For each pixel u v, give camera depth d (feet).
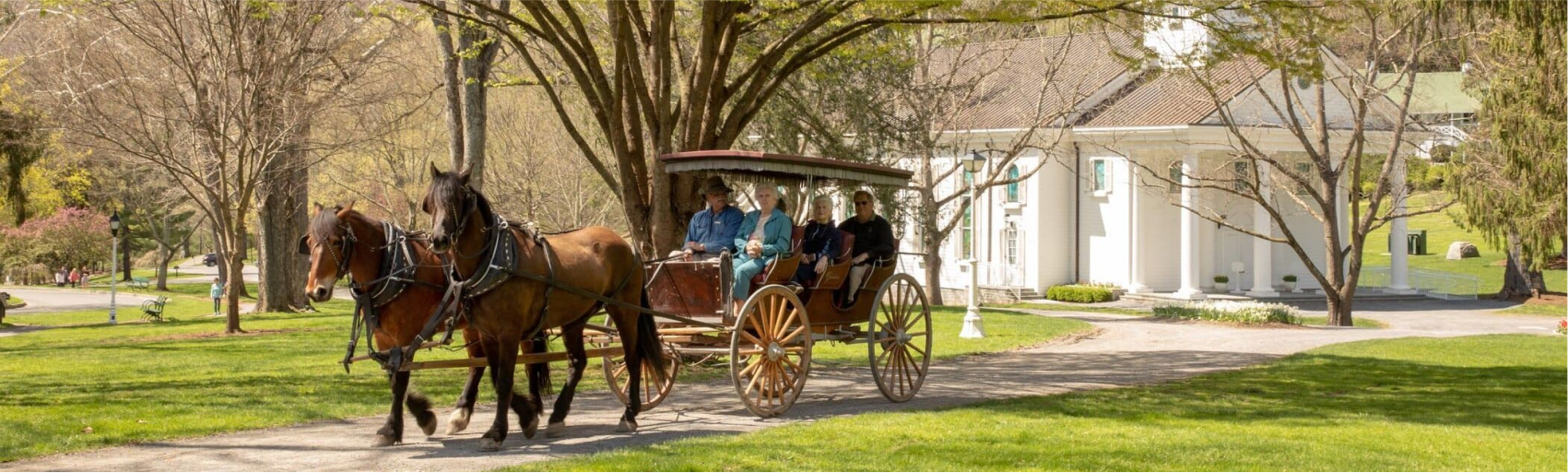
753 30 64.64
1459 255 217.56
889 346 44.73
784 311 39.45
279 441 34.30
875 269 43.78
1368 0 58.70
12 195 104.73
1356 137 109.70
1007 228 162.81
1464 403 47.37
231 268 88.84
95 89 79.41
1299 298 151.84
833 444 32.60
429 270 32.73
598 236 36.99
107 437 33.88
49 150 114.93
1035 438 34.22
